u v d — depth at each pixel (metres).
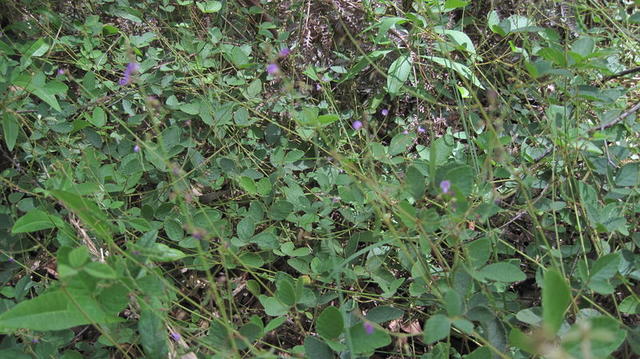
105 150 2.76
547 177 2.43
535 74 2.28
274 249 2.39
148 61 2.96
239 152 2.77
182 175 2.45
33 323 1.58
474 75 2.89
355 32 3.08
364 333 1.76
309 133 2.68
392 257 2.44
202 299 2.51
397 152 2.56
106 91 2.94
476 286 2.09
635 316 2.16
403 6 3.23
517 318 1.91
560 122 2.45
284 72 3.09
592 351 1.54
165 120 2.96
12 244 2.38
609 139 2.44
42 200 2.35
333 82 3.19
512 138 2.61
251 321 2.03
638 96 2.71
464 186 1.83
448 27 3.11
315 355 1.81
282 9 3.20
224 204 2.64
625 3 3.07
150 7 3.26
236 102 2.76
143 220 2.17
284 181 2.72
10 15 3.10
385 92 3.05
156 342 1.79
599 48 2.86
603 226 2.06
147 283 1.74
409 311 2.37
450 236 1.98
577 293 2.01
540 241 2.38
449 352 2.07
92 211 1.80
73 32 3.15
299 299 2.05
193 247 2.26
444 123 2.91
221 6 3.14
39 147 2.63
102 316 1.68
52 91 2.47
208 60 3.00
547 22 3.06
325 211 2.45
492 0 2.87
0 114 2.47
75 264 1.53
